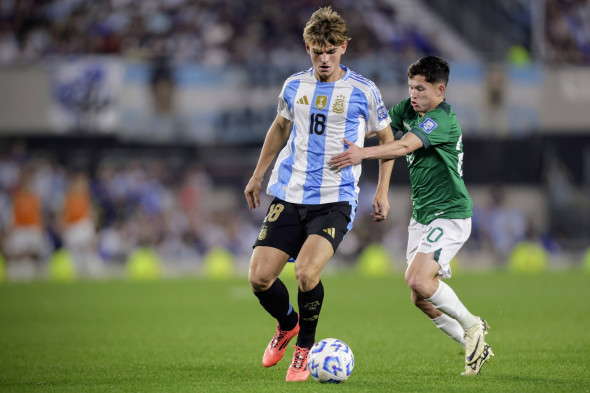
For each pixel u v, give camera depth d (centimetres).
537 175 9475
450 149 2192
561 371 2252
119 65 7806
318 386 1970
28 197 7612
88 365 2548
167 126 7912
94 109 7762
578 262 8869
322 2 9519
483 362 2172
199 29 9250
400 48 9419
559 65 8294
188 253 8412
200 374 2284
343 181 2191
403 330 3497
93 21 9238
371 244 8769
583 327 3475
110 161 9081
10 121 7694
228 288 6162
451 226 2188
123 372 2362
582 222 9425
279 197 2211
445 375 2202
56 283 6756
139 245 8288
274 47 9188
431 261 2144
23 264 7631
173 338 3278
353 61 8006
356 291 5756
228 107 7975
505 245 8788
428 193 2233
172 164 9206
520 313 4100
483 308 4384
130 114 7838
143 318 4097
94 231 8069
